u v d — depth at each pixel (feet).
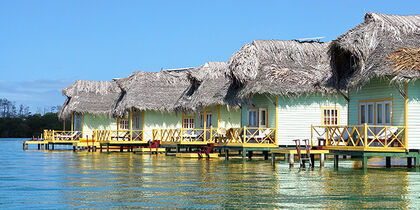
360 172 62.08
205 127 106.93
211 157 93.30
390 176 57.57
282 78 88.12
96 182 52.75
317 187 48.57
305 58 94.73
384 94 70.33
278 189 47.37
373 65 67.72
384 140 67.05
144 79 126.93
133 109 122.42
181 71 137.49
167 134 113.39
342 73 76.79
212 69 113.91
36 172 63.41
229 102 98.68
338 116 89.66
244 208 38.65
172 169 67.00
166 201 41.34
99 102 138.00
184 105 114.93
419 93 66.64
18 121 299.99
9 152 120.57
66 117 138.51
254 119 94.17
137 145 123.65
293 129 88.53
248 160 85.30
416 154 65.67
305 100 89.25
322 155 69.36
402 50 68.18
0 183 52.06
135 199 42.22
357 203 40.47
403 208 38.63
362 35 71.87
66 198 42.73
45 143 140.15
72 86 145.48
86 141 133.18
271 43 95.20
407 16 78.79
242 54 92.07
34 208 38.68
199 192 45.73
